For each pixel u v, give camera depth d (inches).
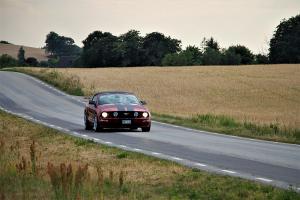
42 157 738.8
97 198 423.5
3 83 3132.4
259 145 942.4
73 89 2704.2
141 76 3818.9
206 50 7116.1
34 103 2140.7
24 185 470.3
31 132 1087.6
